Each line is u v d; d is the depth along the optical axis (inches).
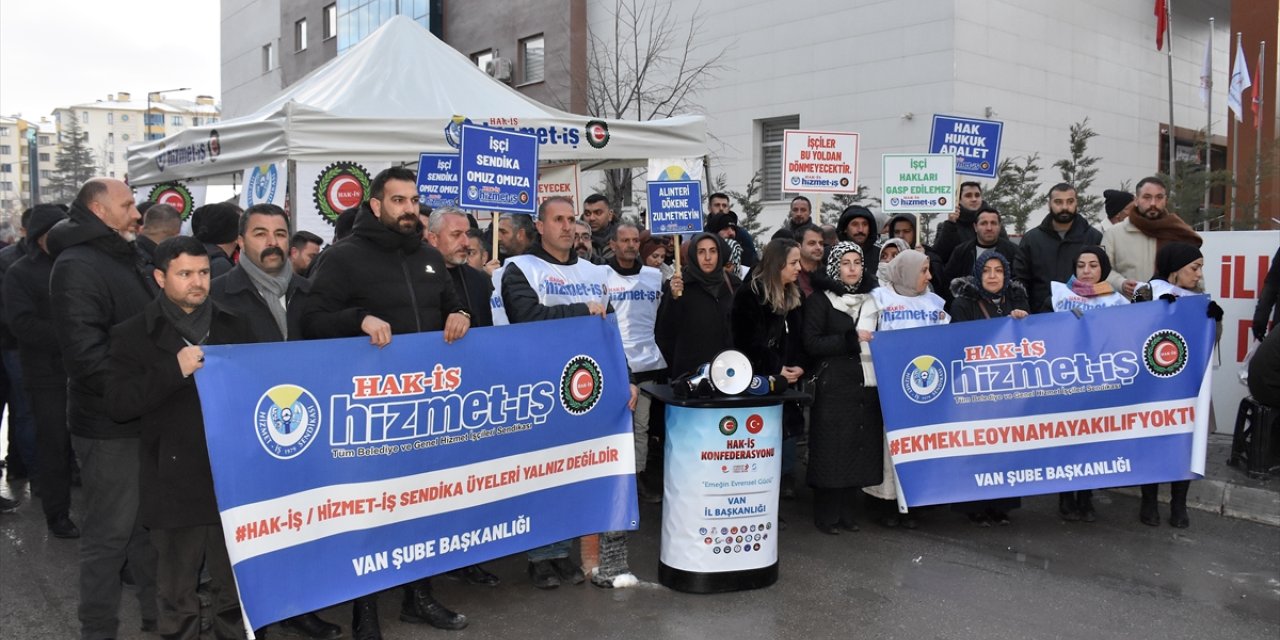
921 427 235.6
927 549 230.1
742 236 366.0
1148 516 250.5
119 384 147.9
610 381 197.0
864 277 242.5
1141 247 296.7
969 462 238.8
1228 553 227.9
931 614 189.2
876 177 655.8
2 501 268.2
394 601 200.4
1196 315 243.4
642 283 262.4
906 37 635.5
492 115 334.0
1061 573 213.5
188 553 157.2
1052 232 294.7
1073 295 259.3
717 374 191.6
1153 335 243.4
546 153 322.0
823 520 242.4
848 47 666.2
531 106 361.4
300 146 287.7
